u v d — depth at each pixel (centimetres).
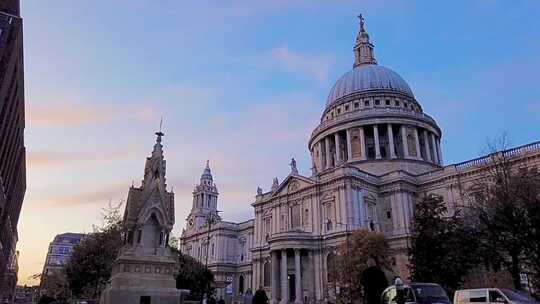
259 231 9644
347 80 11638
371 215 8044
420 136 10344
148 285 2986
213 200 14325
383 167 9381
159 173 3419
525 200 3938
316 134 11019
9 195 8025
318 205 8312
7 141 6450
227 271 11525
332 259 7000
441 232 5219
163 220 3266
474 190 5772
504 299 2581
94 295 6241
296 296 7469
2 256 8694
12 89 5647
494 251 4294
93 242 6488
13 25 4816
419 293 2447
